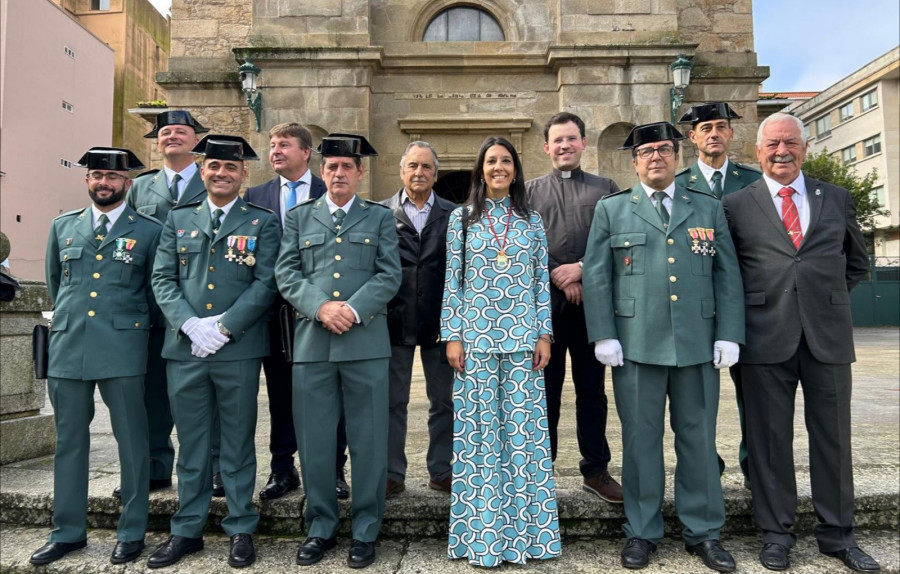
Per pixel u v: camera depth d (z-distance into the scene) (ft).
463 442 9.88
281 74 32.60
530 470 9.80
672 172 10.32
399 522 10.86
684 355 9.67
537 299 10.33
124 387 10.19
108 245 10.57
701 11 35.42
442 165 33.81
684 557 9.84
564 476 12.36
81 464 10.26
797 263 9.87
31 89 71.87
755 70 34.40
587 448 11.10
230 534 9.96
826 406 9.78
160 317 11.32
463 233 10.44
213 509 10.96
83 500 10.30
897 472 12.16
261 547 10.40
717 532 9.72
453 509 9.84
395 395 11.55
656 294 9.93
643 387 9.99
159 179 12.59
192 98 34.40
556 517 9.84
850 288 10.73
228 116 34.35
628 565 9.44
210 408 10.29
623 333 10.21
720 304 10.05
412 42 34.04
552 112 33.88
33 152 72.64
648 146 10.23
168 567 9.66
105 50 84.69
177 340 10.12
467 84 34.01
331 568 9.56
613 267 10.58
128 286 10.64
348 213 10.54
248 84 30.94
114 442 16.06
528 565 9.62
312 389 10.00
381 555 10.05
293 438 11.66
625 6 32.94
